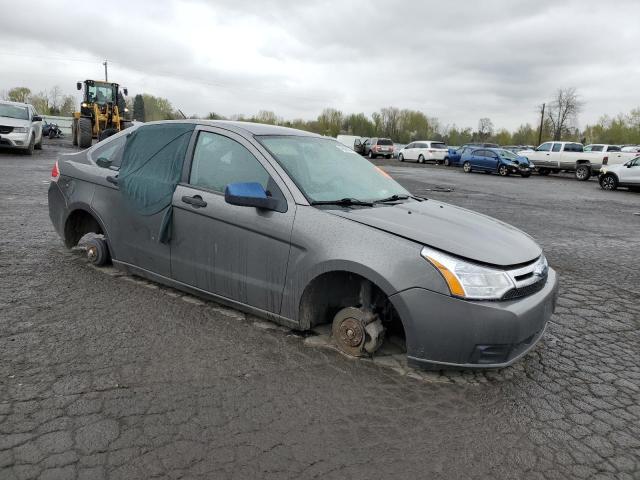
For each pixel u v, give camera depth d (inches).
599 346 165.2
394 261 127.6
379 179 177.9
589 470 100.7
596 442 110.3
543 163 1201.4
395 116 3959.2
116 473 92.4
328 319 154.0
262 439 104.4
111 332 150.9
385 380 130.7
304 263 140.3
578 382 138.3
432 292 123.7
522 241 146.1
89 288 186.1
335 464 98.0
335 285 149.9
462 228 142.2
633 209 573.6
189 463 96.1
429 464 99.8
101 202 195.0
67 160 214.8
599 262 285.9
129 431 104.6
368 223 136.0
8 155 757.3
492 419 116.8
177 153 175.3
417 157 1619.1
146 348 141.9
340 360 139.9
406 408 118.9
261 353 142.1
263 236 148.5
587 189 853.8
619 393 133.2
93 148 211.5
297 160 159.9
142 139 189.5
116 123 1054.4
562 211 523.2
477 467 99.7
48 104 3634.4
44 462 94.0
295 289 143.1
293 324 146.5
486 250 129.7
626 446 109.5
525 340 130.1
